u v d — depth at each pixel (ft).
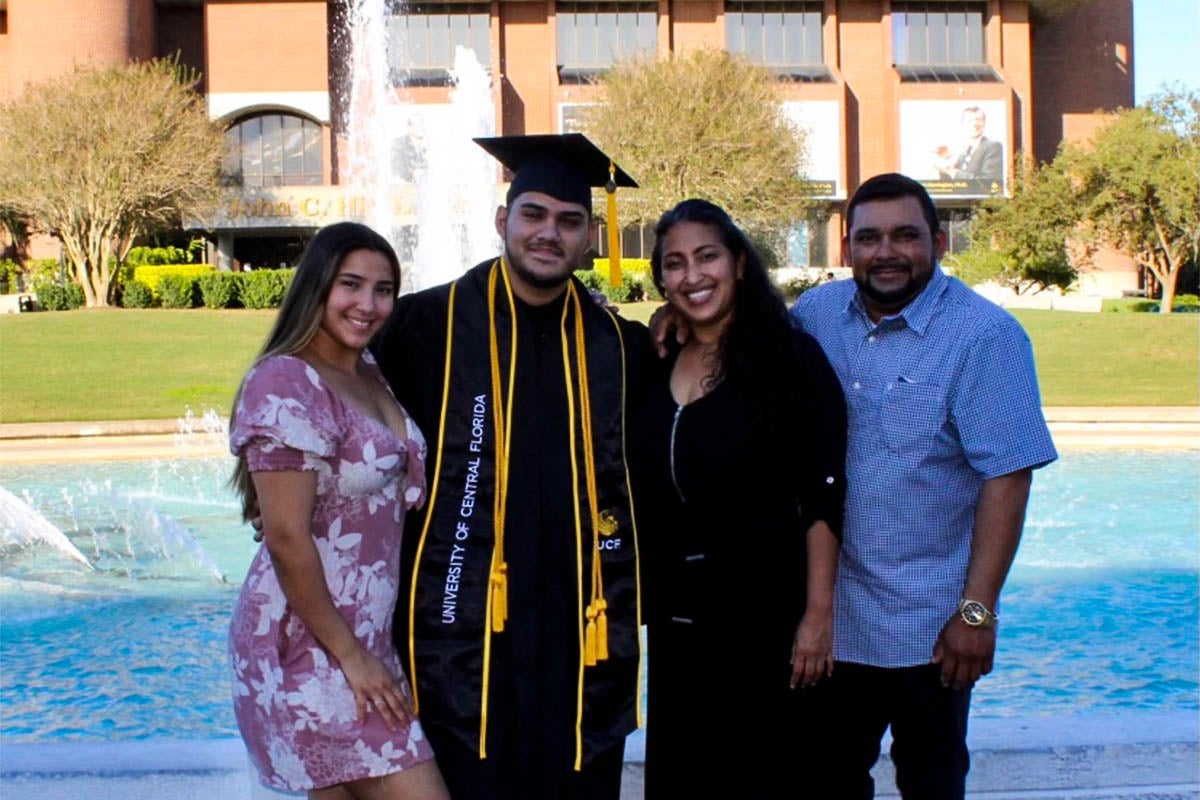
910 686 9.94
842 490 9.71
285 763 8.90
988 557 9.59
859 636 10.09
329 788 9.05
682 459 9.77
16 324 84.99
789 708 9.85
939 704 9.92
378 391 9.48
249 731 9.07
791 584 9.79
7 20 137.69
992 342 9.53
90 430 48.16
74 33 125.49
